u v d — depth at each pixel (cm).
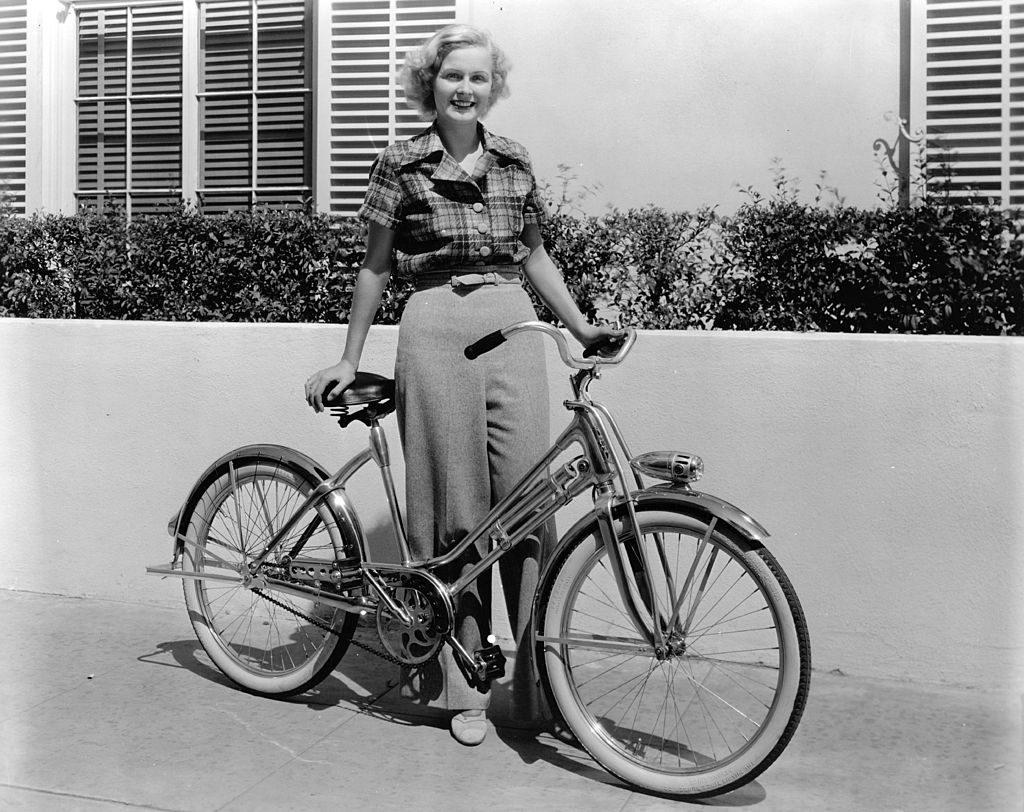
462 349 289
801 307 365
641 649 275
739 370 339
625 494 275
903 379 326
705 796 262
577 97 443
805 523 337
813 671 340
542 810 259
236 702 325
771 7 422
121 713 316
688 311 374
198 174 502
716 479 343
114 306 430
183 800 262
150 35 506
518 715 305
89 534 413
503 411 291
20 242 440
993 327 351
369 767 282
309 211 418
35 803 260
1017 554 321
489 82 296
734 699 322
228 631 377
